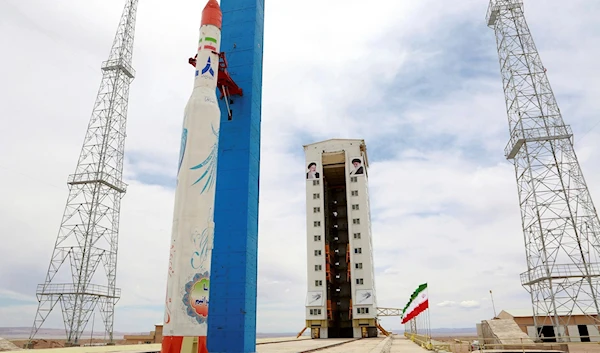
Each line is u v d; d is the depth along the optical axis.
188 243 19.31
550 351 28.33
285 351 30.69
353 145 75.31
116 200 62.06
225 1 33.41
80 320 51.72
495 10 57.09
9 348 40.19
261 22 34.50
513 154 52.72
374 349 34.66
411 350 35.81
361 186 72.81
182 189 20.14
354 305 66.31
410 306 53.38
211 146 21.20
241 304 26.38
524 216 50.03
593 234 45.50
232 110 30.44
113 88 65.19
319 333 65.62
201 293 19.16
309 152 76.69
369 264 68.44
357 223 71.06
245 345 25.97
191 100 21.69
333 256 77.25
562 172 48.69
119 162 63.56
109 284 58.22
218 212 28.38
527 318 54.84
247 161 29.11
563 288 44.25
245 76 31.00
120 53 66.81
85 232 55.50
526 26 56.09
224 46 32.09
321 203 73.00
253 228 29.31
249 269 27.77
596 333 44.31
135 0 71.50
